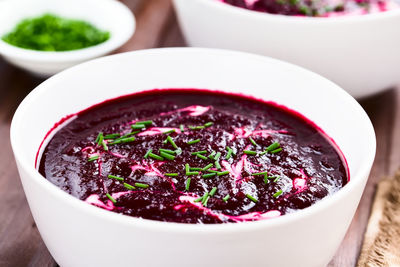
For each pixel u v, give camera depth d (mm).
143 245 284
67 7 529
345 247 371
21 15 520
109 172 335
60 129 368
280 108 393
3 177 401
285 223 284
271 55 431
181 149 349
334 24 409
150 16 551
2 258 354
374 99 481
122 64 387
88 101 381
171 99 398
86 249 298
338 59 426
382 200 396
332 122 368
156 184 328
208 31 443
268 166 344
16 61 461
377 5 474
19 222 375
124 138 357
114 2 523
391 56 430
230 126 372
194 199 323
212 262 288
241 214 319
